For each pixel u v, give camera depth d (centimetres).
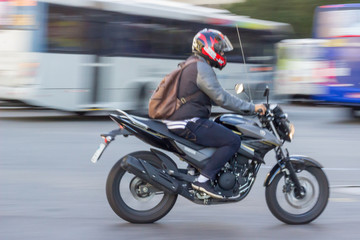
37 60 1384
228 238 506
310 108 2206
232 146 532
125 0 1548
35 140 1102
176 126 532
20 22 1376
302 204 561
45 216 566
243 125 544
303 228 545
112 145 1075
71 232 512
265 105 549
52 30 1405
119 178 539
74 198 647
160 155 544
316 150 1068
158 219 549
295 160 555
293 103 2416
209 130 530
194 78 529
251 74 1873
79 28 1455
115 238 498
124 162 528
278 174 553
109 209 602
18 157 912
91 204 621
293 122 1598
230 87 1802
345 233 530
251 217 581
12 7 1374
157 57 1620
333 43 1569
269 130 561
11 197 645
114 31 1521
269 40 1947
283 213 554
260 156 551
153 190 546
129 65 1556
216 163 530
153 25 1606
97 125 1402
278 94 2109
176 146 534
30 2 1377
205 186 534
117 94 1538
